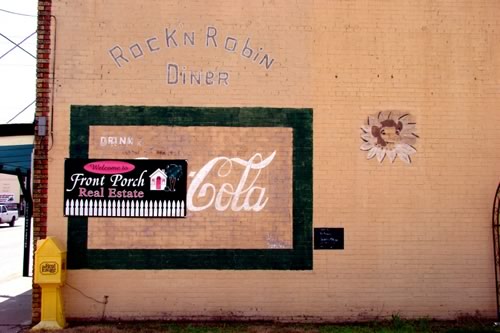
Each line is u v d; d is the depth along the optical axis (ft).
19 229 119.44
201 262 29.07
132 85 29.50
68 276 28.55
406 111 30.22
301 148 29.76
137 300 28.73
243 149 29.63
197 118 29.60
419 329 27.63
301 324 28.63
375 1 30.55
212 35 29.96
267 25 30.19
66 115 29.12
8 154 43.55
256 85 29.89
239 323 28.63
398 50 30.42
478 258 29.81
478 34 30.73
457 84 30.48
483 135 30.32
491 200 30.09
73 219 28.81
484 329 27.45
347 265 29.45
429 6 30.71
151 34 29.78
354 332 27.04
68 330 26.63
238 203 29.40
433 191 29.96
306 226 29.45
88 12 29.60
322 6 30.40
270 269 29.22
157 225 29.09
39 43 29.19
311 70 30.09
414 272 29.60
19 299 36.55
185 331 26.84
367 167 29.86
